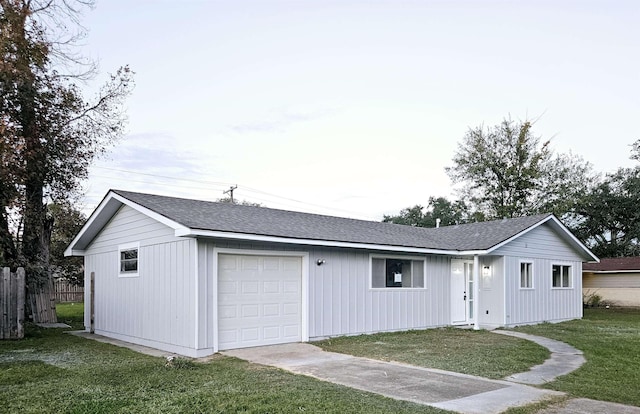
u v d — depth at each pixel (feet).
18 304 43.42
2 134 43.62
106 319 45.42
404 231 58.34
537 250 59.41
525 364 30.60
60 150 55.47
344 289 43.39
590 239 125.18
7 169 45.39
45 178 55.47
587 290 102.58
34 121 52.16
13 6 46.03
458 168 129.39
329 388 22.94
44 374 26.58
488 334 46.42
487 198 126.31
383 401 20.72
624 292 97.40
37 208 54.80
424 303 51.03
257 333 36.88
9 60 45.37
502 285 53.93
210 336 33.63
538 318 58.70
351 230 48.32
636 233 116.06
